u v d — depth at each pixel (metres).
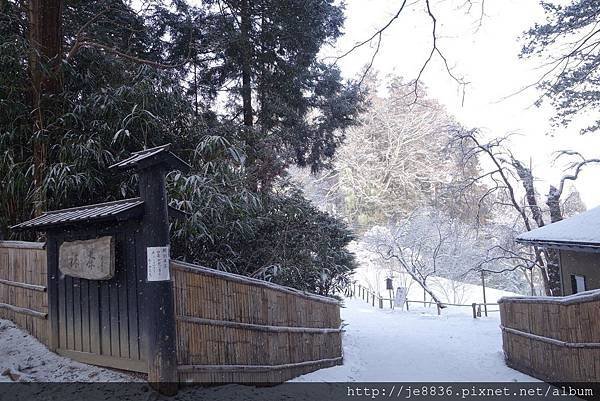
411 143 32.03
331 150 13.84
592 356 5.63
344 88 13.72
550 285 18.70
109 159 7.08
